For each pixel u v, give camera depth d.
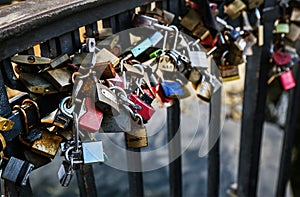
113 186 3.11
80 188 1.16
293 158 3.16
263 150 3.76
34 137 0.83
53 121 0.83
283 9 1.49
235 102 3.17
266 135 3.84
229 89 3.12
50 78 0.83
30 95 0.83
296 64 1.77
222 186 3.04
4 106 0.77
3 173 0.80
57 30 0.83
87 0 0.87
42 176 3.16
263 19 1.44
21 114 0.80
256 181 1.86
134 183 1.28
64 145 0.86
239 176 1.83
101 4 0.91
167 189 3.19
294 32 1.55
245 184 1.82
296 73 1.80
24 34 0.75
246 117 1.66
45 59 0.83
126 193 3.06
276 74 1.65
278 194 2.21
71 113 0.83
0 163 0.79
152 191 3.19
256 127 1.69
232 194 2.06
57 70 0.84
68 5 0.82
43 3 0.82
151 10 1.12
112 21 0.99
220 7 1.27
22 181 0.80
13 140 0.83
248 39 1.36
